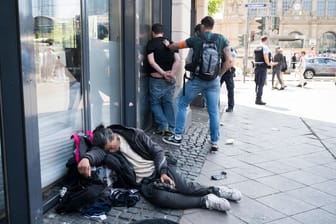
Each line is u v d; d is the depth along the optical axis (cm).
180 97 565
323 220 338
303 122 806
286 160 516
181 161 490
